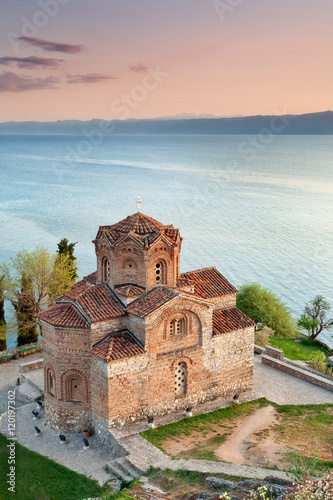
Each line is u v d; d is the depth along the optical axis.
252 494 21.78
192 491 25.78
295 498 19.12
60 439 35.00
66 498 28.70
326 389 42.56
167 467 29.12
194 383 38.00
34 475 31.47
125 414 34.56
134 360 34.25
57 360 35.75
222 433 34.47
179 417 36.47
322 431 34.25
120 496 25.98
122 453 32.25
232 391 40.56
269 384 43.28
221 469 27.77
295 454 30.03
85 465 32.22
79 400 36.34
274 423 36.03
